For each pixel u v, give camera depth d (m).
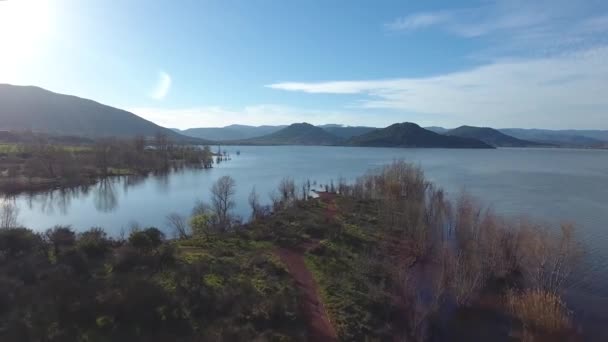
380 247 57.00
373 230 65.88
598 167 196.00
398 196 82.56
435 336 35.44
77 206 92.19
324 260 49.91
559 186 122.25
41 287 32.72
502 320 38.47
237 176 149.50
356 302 38.38
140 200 99.25
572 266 47.81
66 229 50.28
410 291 40.09
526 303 37.72
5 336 26.36
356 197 93.00
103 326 28.31
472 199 77.88
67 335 27.25
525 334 35.31
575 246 50.50
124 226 72.88
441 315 38.81
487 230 52.22
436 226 64.81
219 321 30.66
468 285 40.50
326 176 150.75
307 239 59.19
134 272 38.22
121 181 131.50
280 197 95.56
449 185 122.81
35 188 111.00
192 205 92.25
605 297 44.00
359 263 48.34
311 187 120.62
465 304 40.34
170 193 109.31
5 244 41.84
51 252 43.12
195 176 149.12
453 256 46.78
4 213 68.31
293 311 34.12
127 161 157.25
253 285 38.44
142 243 44.56
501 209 85.38
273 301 34.22
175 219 68.12
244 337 28.53
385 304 38.34
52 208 90.06
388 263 47.97
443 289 40.31
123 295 31.31
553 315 36.03
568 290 45.47
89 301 30.48
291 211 75.25
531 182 131.75
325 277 44.34
